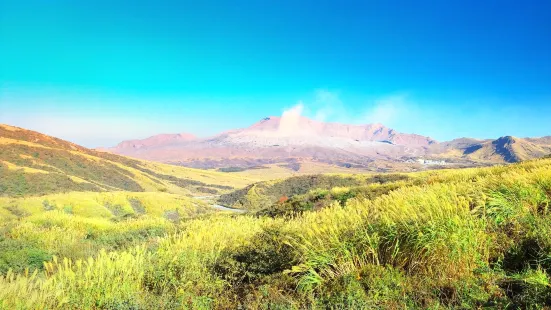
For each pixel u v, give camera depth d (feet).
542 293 11.94
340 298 13.73
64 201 217.56
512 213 18.42
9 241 37.17
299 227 22.53
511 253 15.66
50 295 16.17
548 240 14.65
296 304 14.23
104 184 553.64
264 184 485.97
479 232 16.58
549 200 19.65
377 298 13.69
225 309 16.07
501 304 12.02
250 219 41.81
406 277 15.03
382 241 17.54
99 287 17.54
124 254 21.44
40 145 601.21
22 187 371.15
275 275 17.56
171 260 21.48
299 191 412.16
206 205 380.99
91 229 57.77
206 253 23.30
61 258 31.68
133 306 16.03
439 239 15.44
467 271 14.69
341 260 16.87
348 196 53.62
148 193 341.00
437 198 20.81
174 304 16.31
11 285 15.89
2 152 499.92
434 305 12.66
